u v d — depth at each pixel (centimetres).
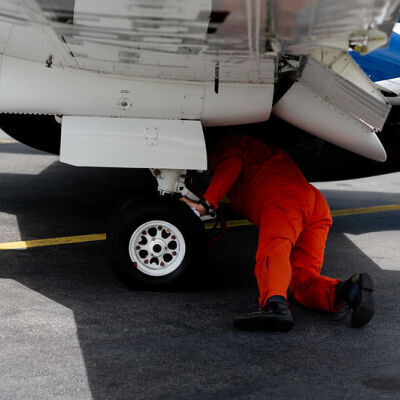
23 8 451
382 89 764
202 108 582
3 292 560
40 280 595
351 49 461
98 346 464
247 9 398
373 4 377
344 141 636
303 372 436
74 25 463
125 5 414
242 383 417
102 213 855
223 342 479
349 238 814
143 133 574
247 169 557
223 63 527
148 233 579
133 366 435
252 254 716
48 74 565
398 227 882
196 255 579
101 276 616
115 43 493
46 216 823
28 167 1114
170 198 581
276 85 598
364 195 1088
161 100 574
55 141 831
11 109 573
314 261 543
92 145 566
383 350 478
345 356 464
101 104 571
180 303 555
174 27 439
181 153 575
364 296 496
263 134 786
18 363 432
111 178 1070
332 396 405
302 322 524
